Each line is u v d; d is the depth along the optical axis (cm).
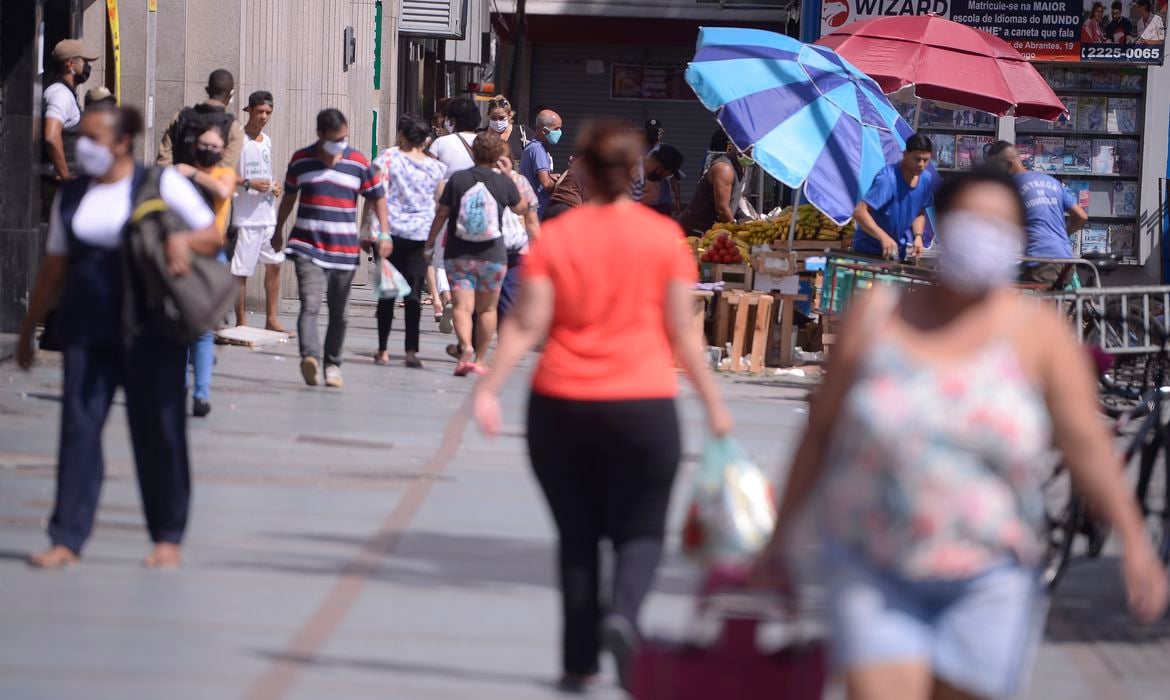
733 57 5031
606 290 1789
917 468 1257
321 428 3512
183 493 2280
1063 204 4512
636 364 1789
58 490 2253
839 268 4528
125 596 2120
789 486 1348
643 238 1800
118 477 2886
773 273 5150
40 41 4462
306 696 1752
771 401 4456
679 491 3089
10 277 4453
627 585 1759
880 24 5631
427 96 13088
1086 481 1302
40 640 1909
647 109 14175
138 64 5425
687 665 1453
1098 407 2772
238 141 4700
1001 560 1263
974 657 1258
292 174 4075
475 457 3281
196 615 2052
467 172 4516
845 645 1264
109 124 2186
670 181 6438
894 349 1277
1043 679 1975
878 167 4931
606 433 1781
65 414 2238
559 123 6575
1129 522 1293
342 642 1970
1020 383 1264
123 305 2184
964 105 5684
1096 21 6738
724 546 1577
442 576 2317
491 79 14312
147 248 2148
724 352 5231
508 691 1806
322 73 7494
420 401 4016
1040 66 6850
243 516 2625
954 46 5544
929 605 1277
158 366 2219
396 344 5391
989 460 1259
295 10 6994
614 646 1720
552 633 2056
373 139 8769
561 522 1820
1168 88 6769
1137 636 2198
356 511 2712
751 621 1462
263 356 4759
